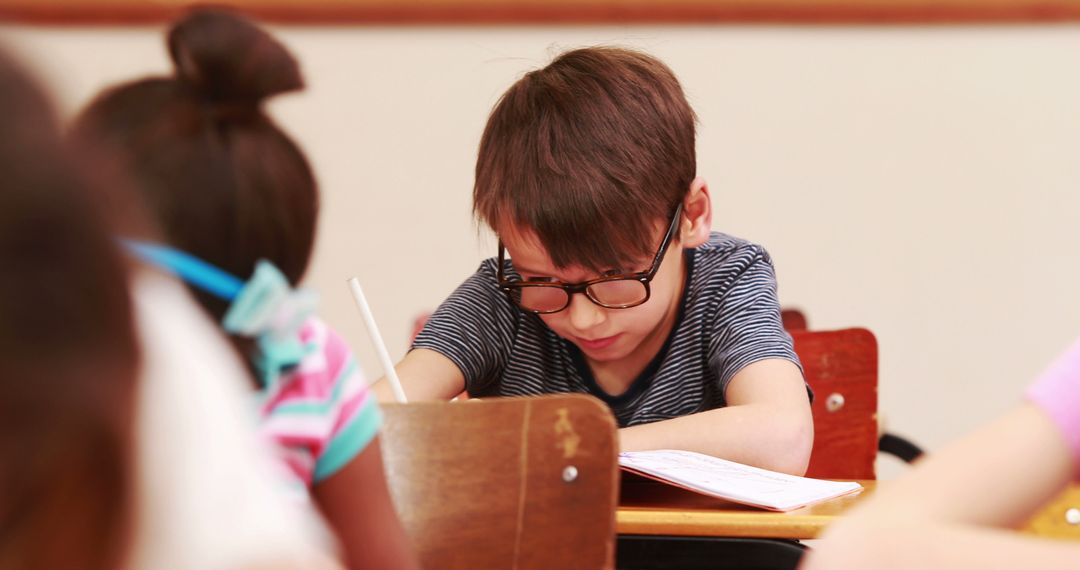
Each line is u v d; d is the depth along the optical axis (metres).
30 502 0.87
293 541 1.00
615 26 7.42
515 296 4.02
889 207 7.53
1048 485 1.46
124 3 7.47
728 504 3.08
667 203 3.81
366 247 7.75
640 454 3.29
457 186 7.68
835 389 4.50
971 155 7.47
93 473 0.89
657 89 3.92
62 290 0.84
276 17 7.56
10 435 0.83
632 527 2.81
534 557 2.66
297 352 2.06
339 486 2.26
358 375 2.32
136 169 1.92
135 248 0.94
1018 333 7.54
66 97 0.91
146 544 0.93
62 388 0.84
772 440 3.52
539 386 4.20
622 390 4.11
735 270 4.09
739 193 7.56
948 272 7.54
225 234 1.97
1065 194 7.45
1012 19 7.35
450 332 4.22
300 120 7.68
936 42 7.41
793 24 7.42
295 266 2.07
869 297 7.57
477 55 7.55
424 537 2.75
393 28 7.58
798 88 7.47
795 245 7.58
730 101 7.49
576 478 2.63
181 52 2.04
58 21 7.50
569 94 3.86
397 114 7.65
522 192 3.74
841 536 1.37
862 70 7.45
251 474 1.00
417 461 2.79
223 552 0.96
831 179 7.53
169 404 0.96
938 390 7.60
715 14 7.40
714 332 4.00
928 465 1.45
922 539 1.32
